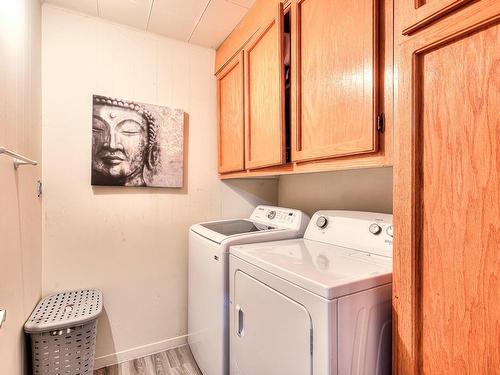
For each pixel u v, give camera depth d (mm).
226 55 1962
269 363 1034
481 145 628
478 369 638
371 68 924
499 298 601
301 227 1680
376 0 917
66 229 1668
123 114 1785
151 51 1917
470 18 639
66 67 1657
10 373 1063
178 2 1606
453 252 686
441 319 716
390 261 1089
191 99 2066
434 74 731
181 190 2031
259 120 1575
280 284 987
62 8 1647
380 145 918
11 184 1039
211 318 1498
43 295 1605
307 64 1231
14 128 1088
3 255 947
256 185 2320
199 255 1688
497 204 602
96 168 1706
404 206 792
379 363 906
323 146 1136
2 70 957
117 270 1821
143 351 1905
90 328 1442
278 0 1372
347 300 833
